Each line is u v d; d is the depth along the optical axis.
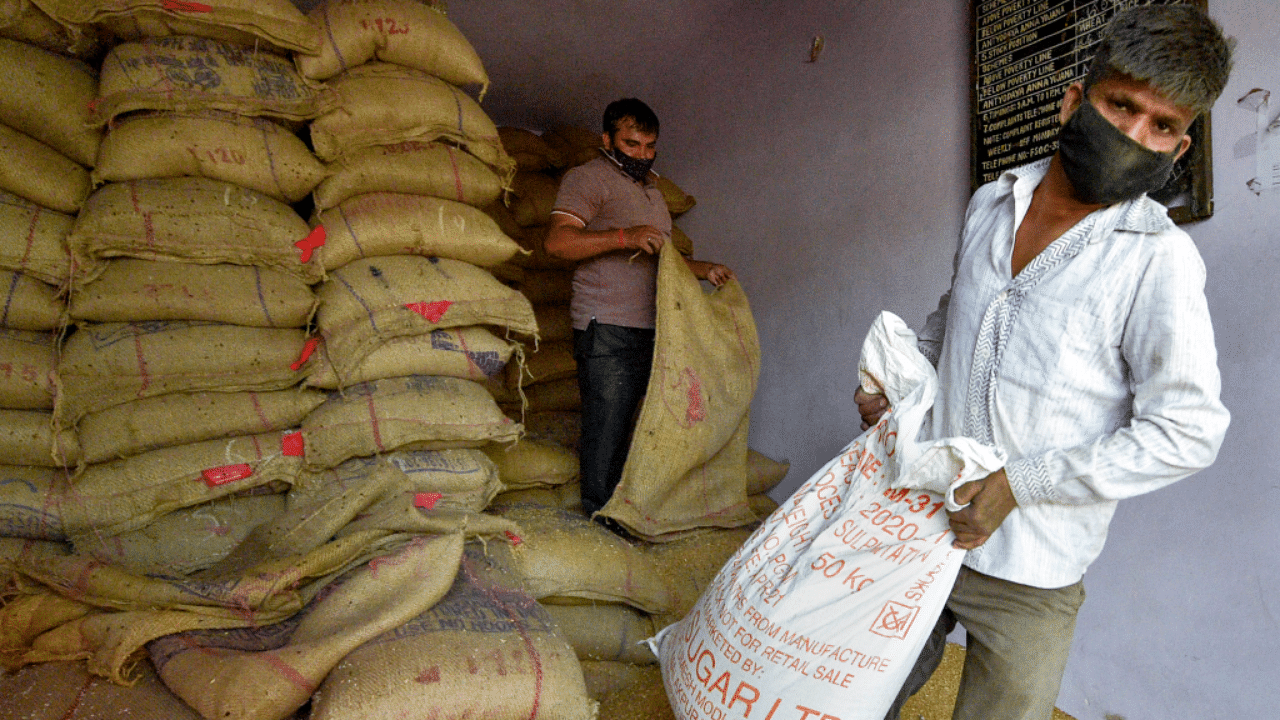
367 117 1.88
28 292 1.59
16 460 1.60
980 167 2.19
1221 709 1.64
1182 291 1.05
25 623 1.43
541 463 2.55
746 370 2.58
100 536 1.64
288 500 1.82
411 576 1.57
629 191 2.50
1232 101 1.63
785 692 1.22
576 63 3.46
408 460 1.91
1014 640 1.24
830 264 2.79
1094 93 1.10
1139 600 1.81
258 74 1.75
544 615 1.68
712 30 3.35
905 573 1.21
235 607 1.46
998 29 2.12
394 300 1.89
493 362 2.07
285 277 1.81
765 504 2.89
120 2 1.61
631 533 2.29
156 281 1.67
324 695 1.31
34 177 1.58
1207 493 1.67
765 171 3.11
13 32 1.61
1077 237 1.15
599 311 2.46
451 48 2.00
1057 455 1.12
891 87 2.52
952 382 1.31
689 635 1.40
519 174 3.36
